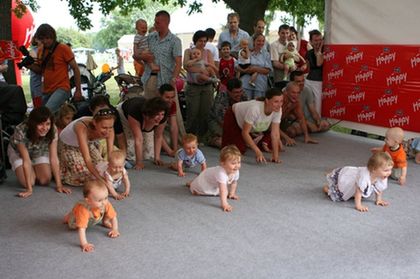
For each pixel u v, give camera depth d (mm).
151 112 4359
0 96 4758
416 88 5480
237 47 6977
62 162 4191
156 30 5691
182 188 4129
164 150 5410
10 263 2758
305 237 3102
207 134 6074
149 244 3000
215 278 2582
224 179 3611
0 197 3893
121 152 3822
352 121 6312
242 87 5961
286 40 7074
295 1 11578
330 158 5184
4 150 4562
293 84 5691
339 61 6320
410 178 4445
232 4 8586
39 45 5613
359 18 5961
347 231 3203
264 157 5211
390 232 3195
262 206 3680
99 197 2924
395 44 5613
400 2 5465
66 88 5500
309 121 6500
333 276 2600
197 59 5996
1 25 6539
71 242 3039
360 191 3574
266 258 2805
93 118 3787
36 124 3785
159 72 5691
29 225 3316
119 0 11109
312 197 3896
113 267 2707
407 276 2605
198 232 3180
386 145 4285
